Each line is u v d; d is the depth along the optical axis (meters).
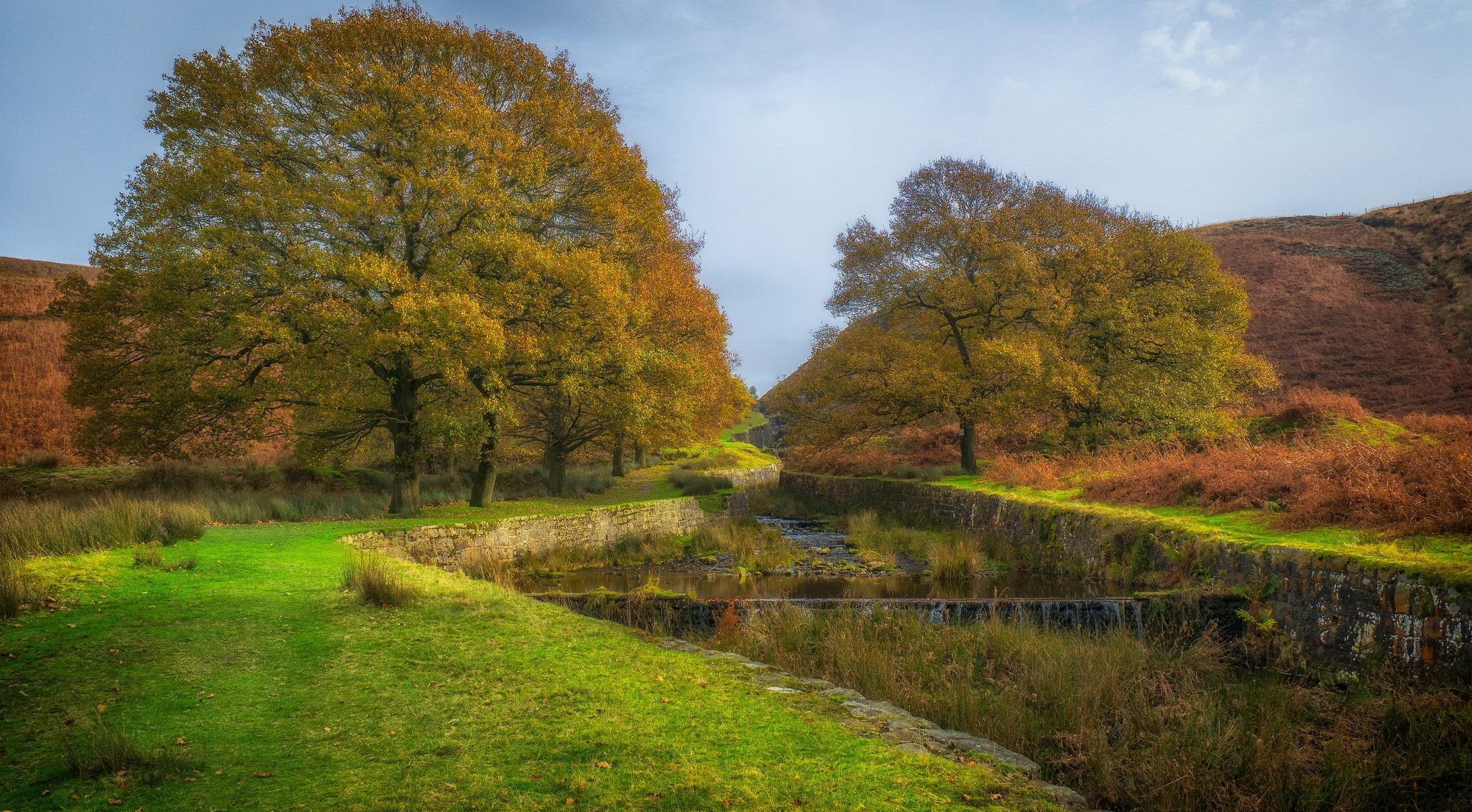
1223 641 11.12
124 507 12.49
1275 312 53.41
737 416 33.53
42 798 4.00
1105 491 19.03
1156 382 28.31
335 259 16.05
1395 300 52.12
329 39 17.61
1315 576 10.05
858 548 21.14
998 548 19.47
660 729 5.18
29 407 31.86
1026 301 27.98
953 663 9.21
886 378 29.09
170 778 4.32
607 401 19.80
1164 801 5.51
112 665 6.17
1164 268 31.53
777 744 4.95
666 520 24.41
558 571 17.55
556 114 19.61
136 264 16.67
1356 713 7.38
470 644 7.33
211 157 15.81
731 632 9.95
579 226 21.45
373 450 26.66
